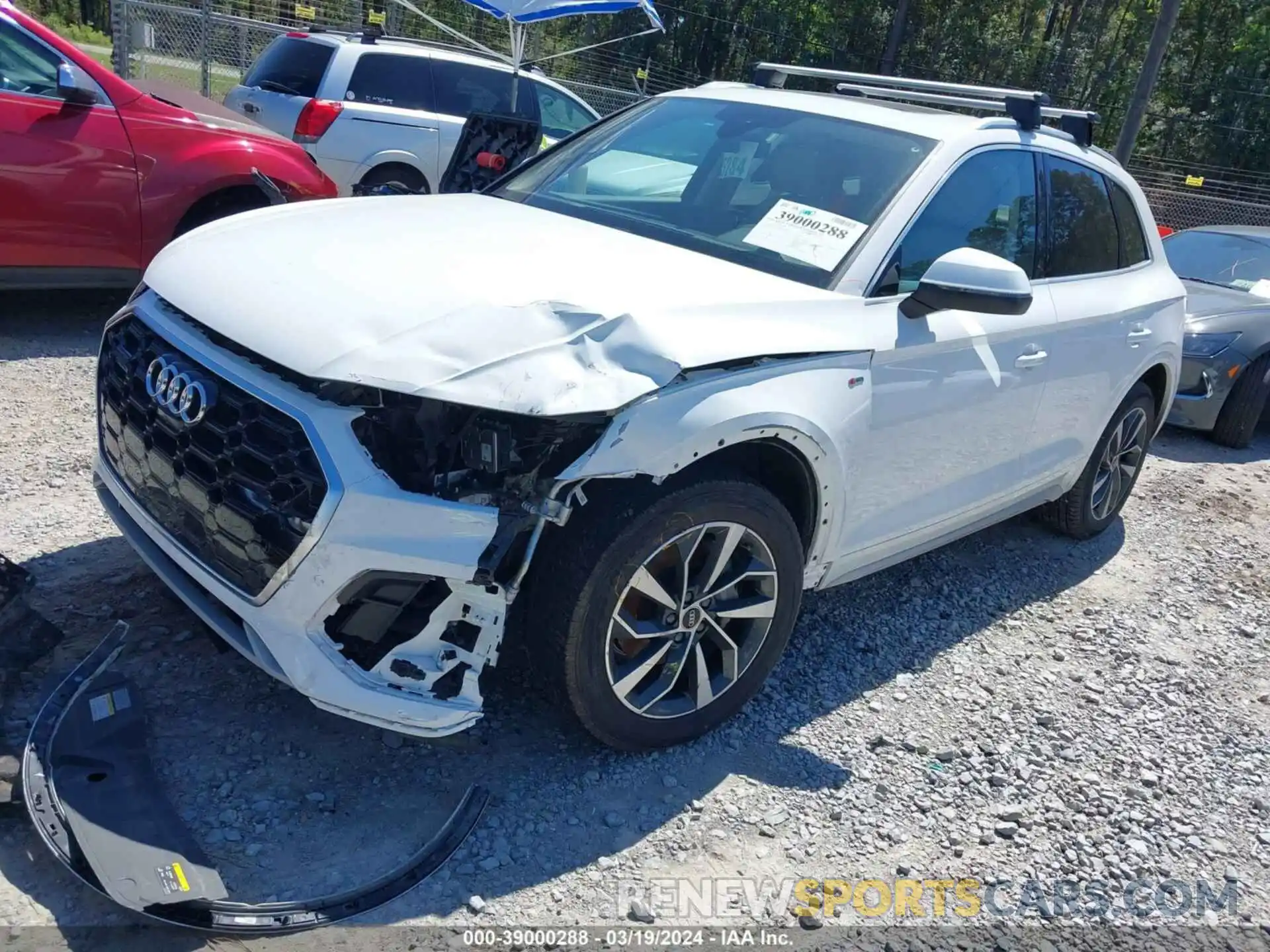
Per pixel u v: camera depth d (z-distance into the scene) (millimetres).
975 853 2969
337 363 2436
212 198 6629
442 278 2803
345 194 9562
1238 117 36875
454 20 24234
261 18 17641
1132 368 4809
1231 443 7793
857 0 36188
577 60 27672
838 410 3096
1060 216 4344
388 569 2447
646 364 2609
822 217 3514
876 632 4109
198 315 2754
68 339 6297
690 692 3111
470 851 2662
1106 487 5254
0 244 5789
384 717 2512
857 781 3180
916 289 3475
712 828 2877
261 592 2533
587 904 2561
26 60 5840
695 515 2807
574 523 2689
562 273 2961
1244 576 5309
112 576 3596
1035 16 43344
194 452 2664
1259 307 7984
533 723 3160
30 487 4199
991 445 3959
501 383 2445
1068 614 4574
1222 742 3732
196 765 2793
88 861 2297
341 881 2514
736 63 35344
